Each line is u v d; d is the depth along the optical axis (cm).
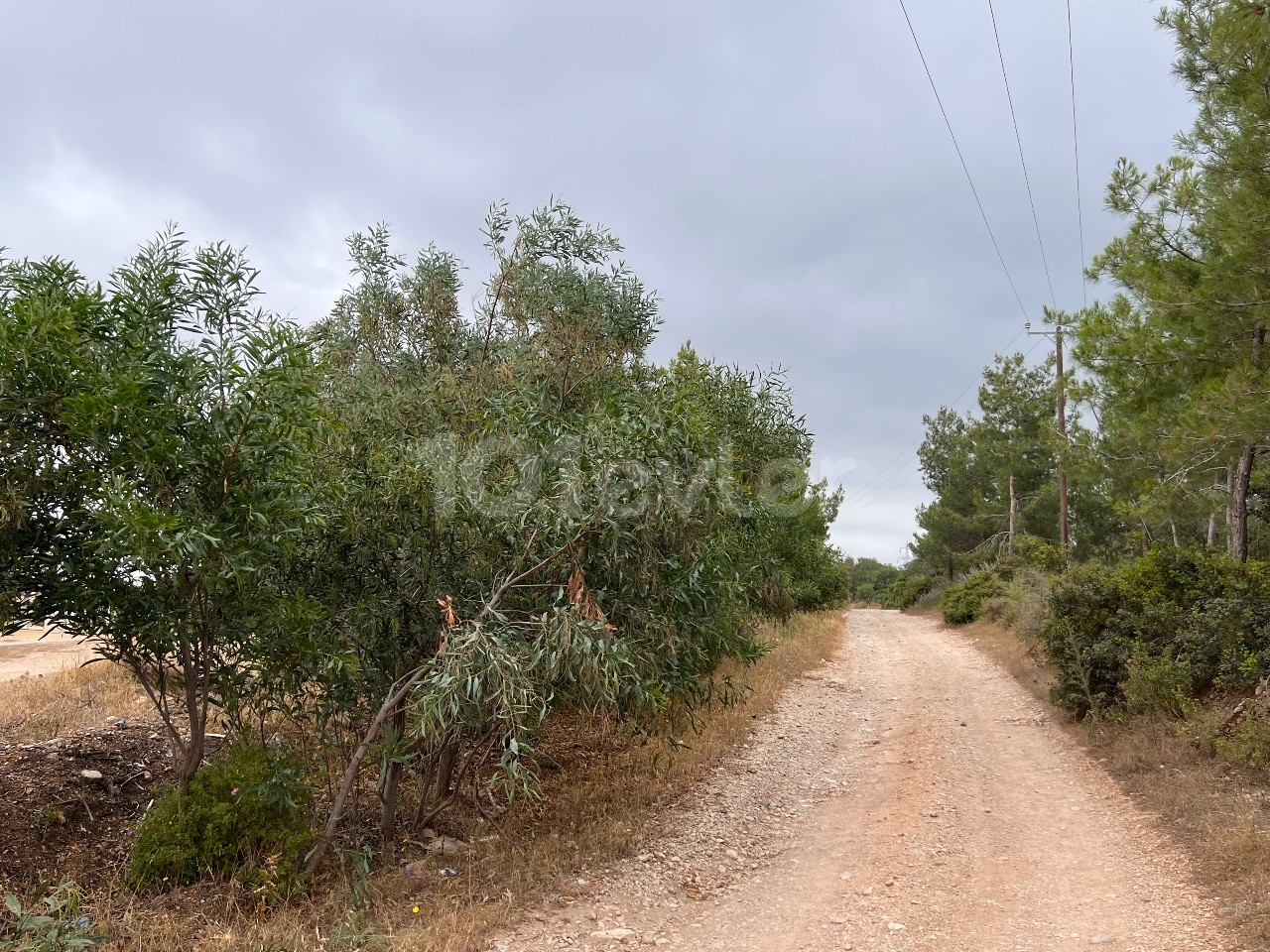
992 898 568
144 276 558
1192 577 1072
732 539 773
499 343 830
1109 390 1235
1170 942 473
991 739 1060
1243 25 772
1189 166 1129
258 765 577
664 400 680
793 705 1311
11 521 476
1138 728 938
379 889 558
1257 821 632
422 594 635
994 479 3875
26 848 570
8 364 472
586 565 624
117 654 558
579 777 841
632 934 515
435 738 581
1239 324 1004
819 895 585
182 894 530
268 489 530
